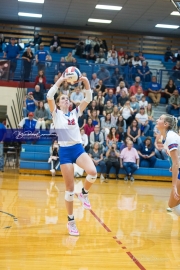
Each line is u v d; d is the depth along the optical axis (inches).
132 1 665.0
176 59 820.6
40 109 531.5
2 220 229.3
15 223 222.7
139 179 503.8
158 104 644.7
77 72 198.8
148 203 321.1
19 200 300.8
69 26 839.1
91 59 751.1
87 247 179.9
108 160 487.5
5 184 389.4
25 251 169.8
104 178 492.4
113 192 377.1
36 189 365.4
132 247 183.3
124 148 494.6
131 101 579.5
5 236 193.5
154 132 527.8
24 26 828.0
